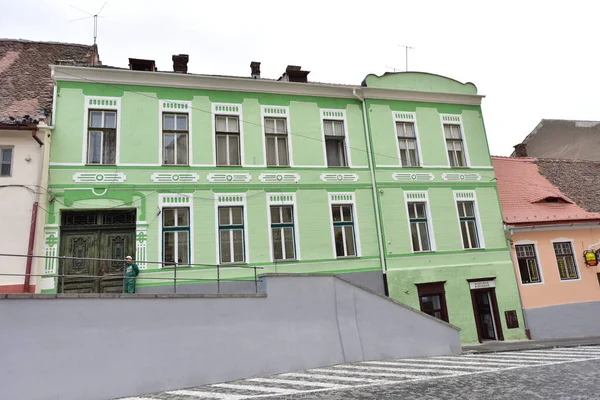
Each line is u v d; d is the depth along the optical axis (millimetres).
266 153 15844
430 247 16953
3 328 7496
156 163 14258
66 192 13141
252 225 14812
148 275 13242
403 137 17969
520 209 19562
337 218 16172
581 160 25938
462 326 16328
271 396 7789
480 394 7566
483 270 17250
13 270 11805
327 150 16922
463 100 19156
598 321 18422
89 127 14008
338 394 7781
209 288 13758
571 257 19172
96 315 8461
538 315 17547
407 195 17125
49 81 15688
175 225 14125
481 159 18734
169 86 15070
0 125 12438
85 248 13148
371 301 12586
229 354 9914
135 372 8609
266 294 10859
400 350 12625
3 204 12133
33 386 7523
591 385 8164
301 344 11055
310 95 16922
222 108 15586
